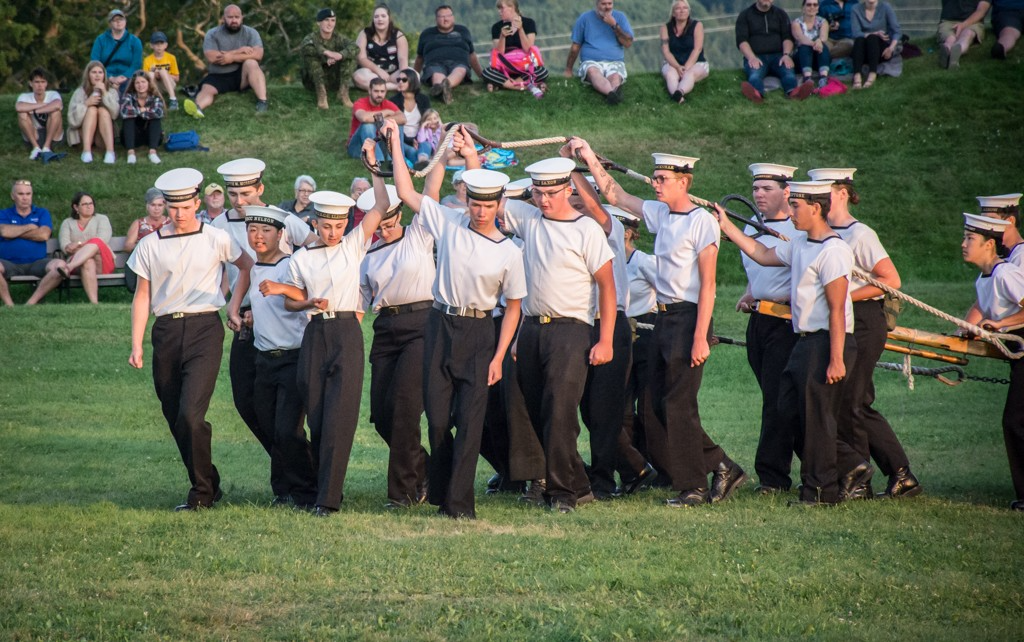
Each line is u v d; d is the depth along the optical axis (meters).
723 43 123.06
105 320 48.19
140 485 26.56
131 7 111.69
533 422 23.86
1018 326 25.16
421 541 19.73
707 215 23.61
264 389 24.38
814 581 17.59
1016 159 67.00
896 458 24.98
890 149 68.12
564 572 17.75
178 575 17.59
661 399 24.16
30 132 63.31
